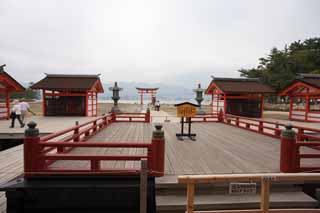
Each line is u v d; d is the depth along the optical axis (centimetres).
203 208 357
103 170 407
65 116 1791
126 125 1199
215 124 1303
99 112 2480
